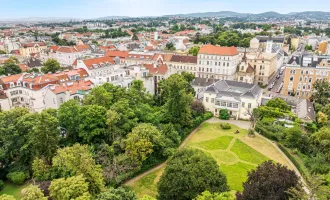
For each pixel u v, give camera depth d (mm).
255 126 104812
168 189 56906
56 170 67312
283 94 145000
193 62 175250
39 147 71938
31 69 173250
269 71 173125
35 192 49031
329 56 140125
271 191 46781
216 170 58344
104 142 78250
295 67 138750
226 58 164375
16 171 72000
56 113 82625
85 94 97188
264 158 83938
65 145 79625
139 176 74438
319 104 118562
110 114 78562
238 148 90125
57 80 118500
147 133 76250
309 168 74188
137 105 95312
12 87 115625
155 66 145750
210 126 108688
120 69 131000
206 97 120625
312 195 46844
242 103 114688
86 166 57844
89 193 54344
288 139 87812
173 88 95812
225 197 48375
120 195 49031
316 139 81875
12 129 73250
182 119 97938
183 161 60344
